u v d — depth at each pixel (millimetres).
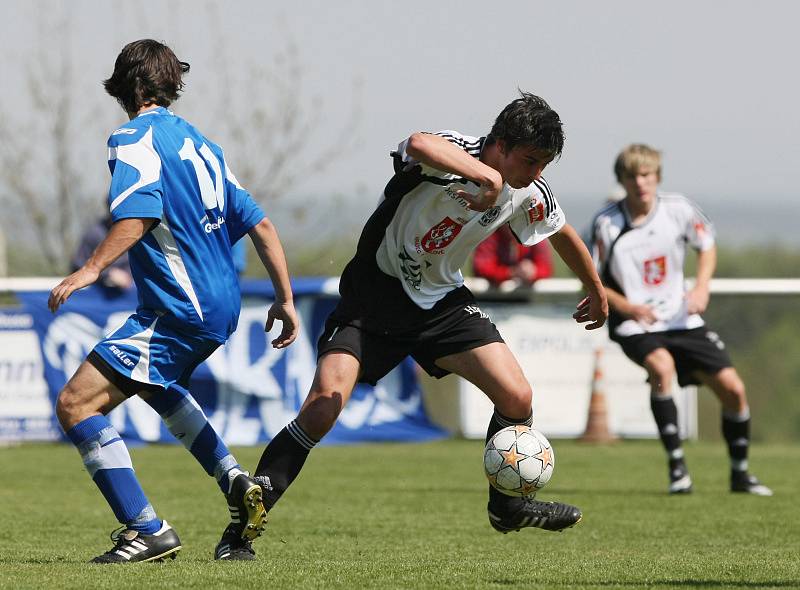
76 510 28312
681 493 32938
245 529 19047
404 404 47969
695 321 33562
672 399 33156
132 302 44750
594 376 48188
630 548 22922
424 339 19719
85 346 44469
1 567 18031
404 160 19000
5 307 44281
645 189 33438
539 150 18078
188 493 31953
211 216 18578
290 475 19375
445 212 18938
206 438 19328
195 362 18906
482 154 18578
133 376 18344
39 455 41688
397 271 19531
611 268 33906
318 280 45906
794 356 67000
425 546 22891
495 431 20688
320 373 19406
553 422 48375
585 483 35719
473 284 47750
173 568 17750
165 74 18953
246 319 45281
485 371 19812
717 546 23297
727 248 98500
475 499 31328
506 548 22719
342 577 17281
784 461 45125
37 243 77688
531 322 48094
